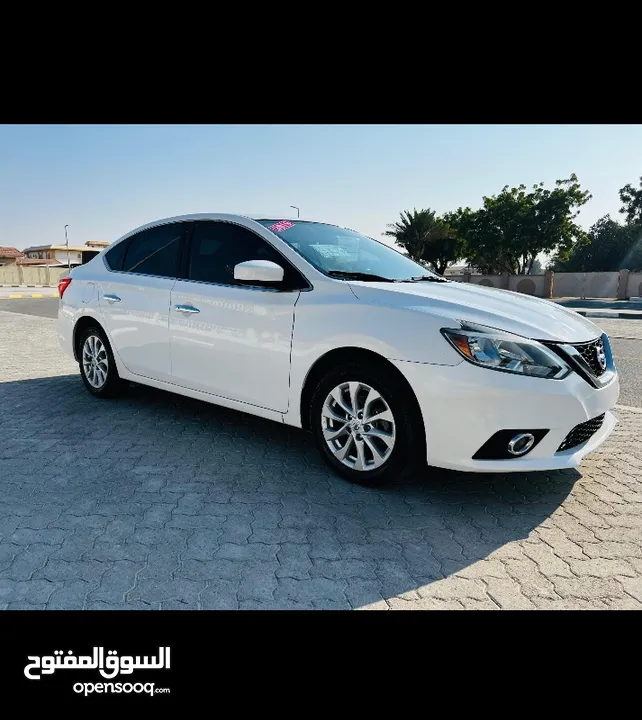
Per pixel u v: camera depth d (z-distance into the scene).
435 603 2.05
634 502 2.93
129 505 2.74
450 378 2.61
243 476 3.14
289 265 3.31
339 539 2.47
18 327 10.75
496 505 2.86
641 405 5.07
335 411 3.07
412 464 2.82
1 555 2.26
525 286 32.91
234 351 3.44
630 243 50.59
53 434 3.82
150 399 4.79
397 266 3.83
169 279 3.96
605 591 2.14
